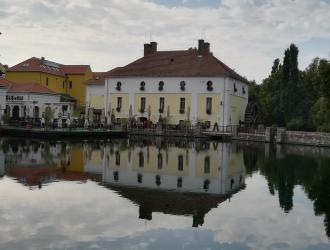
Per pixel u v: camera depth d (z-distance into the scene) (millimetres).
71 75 93250
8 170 23094
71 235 12367
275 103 84562
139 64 76938
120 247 11555
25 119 61062
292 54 79812
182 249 11547
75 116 74000
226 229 13547
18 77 85125
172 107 72500
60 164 26500
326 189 20859
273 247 12055
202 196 18391
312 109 69750
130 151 37406
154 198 17562
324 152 43625
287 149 46906
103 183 20531
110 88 76812
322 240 12750
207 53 74625
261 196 18906
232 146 48344
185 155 35312
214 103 69875
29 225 13102
